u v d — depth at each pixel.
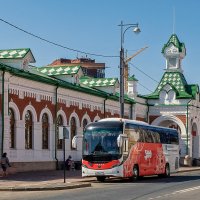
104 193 24.00
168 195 22.66
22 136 37.88
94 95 49.16
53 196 22.80
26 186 26.56
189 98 60.69
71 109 45.12
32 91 39.28
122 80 39.00
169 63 63.91
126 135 32.22
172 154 40.50
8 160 34.16
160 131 38.47
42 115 40.78
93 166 31.75
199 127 63.78
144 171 35.00
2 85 35.09
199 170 52.56
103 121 32.53
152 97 62.03
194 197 21.69
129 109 57.53
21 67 37.91
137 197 21.73
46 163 41.19
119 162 31.52
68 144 44.91
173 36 64.50
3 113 35.12
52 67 46.56
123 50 39.47
